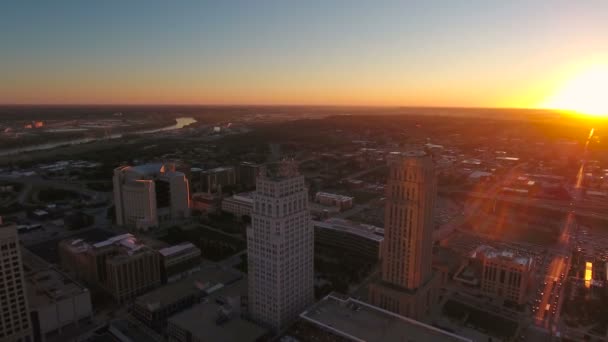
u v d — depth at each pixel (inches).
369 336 6791.3
